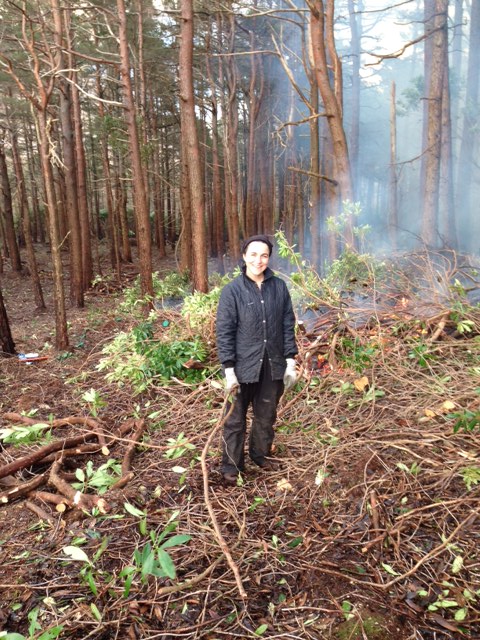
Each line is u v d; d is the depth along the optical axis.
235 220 15.89
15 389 5.86
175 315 6.50
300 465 3.37
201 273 8.28
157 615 2.14
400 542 2.52
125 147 13.81
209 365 5.12
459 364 4.34
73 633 2.05
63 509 2.99
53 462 3.64
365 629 2.00
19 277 18.42
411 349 4.75
